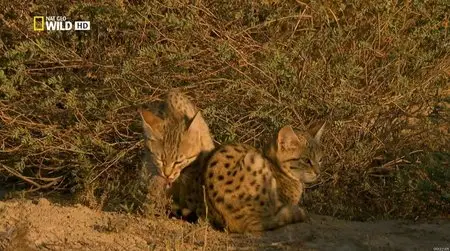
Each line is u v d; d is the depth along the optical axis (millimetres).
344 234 11250
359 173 13523
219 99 13625
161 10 13820
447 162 13281
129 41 13922
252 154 11273
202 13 13852
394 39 14453
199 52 13484
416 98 14320
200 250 10305
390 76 14156
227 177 11156
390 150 14008
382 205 13094
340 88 13531
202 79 13633
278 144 11695
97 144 13477
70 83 13898
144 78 13570
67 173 14094
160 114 12906
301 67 13789
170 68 13477
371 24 14469
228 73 13633
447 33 14516
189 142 11906
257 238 10914
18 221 10836
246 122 13625
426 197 12906
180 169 11867
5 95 13891
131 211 11859
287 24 14375
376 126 14055
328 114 13547
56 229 10719
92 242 10391
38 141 13633
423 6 14570
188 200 11719
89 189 12711
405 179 13312
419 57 14086
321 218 12102
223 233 11109
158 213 11586
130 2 14164
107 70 13742
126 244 10414
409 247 10812
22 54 13555
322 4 14523
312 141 11984
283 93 13234
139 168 13477
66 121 13891
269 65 13141
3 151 13812
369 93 13891
